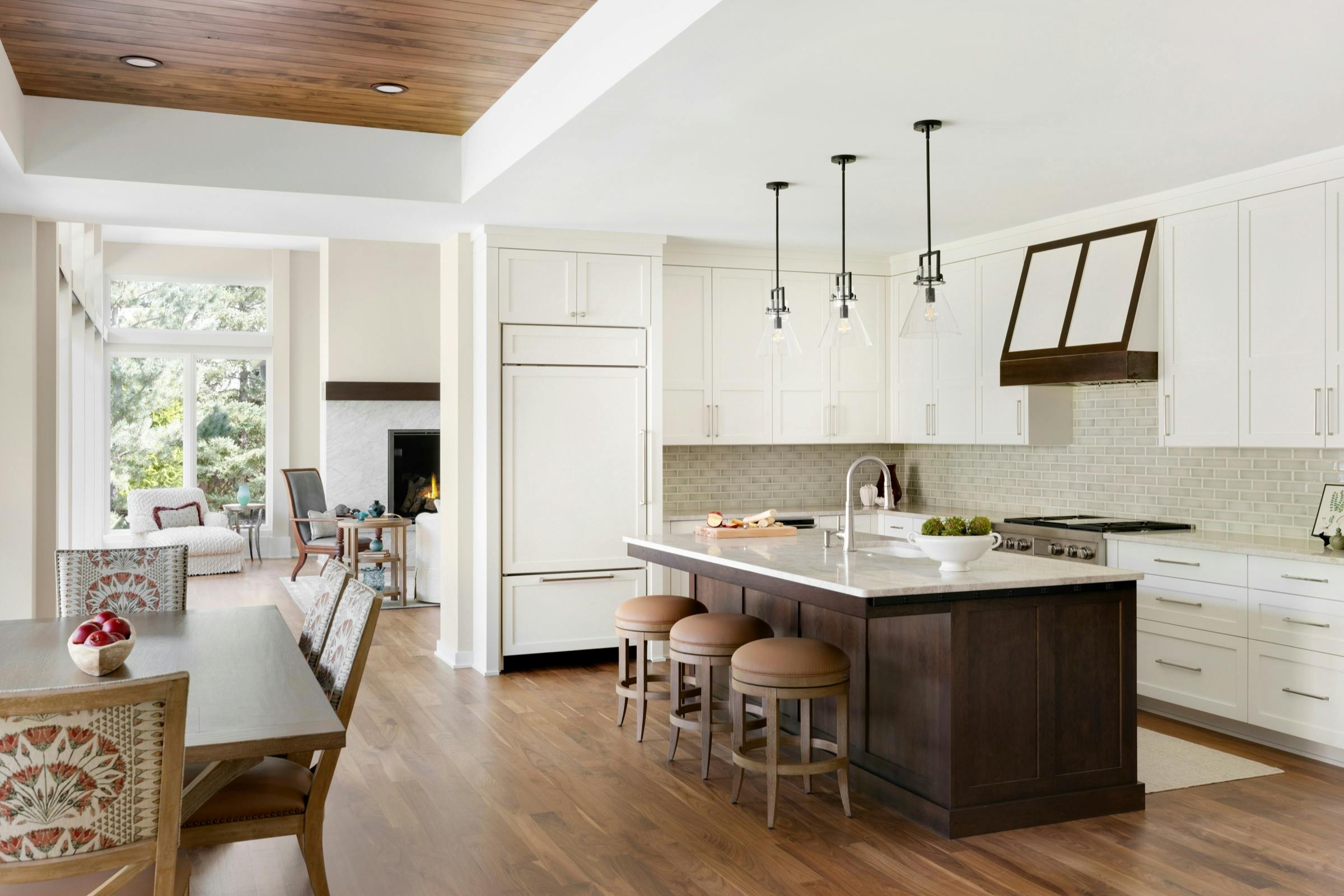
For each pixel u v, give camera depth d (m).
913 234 6.11
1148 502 5.54
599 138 4.03
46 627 3.54
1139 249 5.13
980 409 6.18
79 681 2.71
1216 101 3.63
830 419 6.89
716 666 4.56
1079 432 5.98
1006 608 3.54
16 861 1.88
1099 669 3.71
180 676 1.92
